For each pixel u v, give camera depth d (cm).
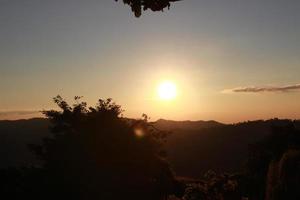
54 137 3003
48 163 2825
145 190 2828
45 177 2772
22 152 11406
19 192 2745
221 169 9644
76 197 2709
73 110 3028
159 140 3047
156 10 708
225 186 2664
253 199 3294
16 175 2903
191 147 11912
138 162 2855
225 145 11756
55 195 2708
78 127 2928
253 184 3391
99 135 2852
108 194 2741
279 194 1204
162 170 2997
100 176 2772
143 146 2875
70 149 2809
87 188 2717
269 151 4500
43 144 2936
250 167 4591
